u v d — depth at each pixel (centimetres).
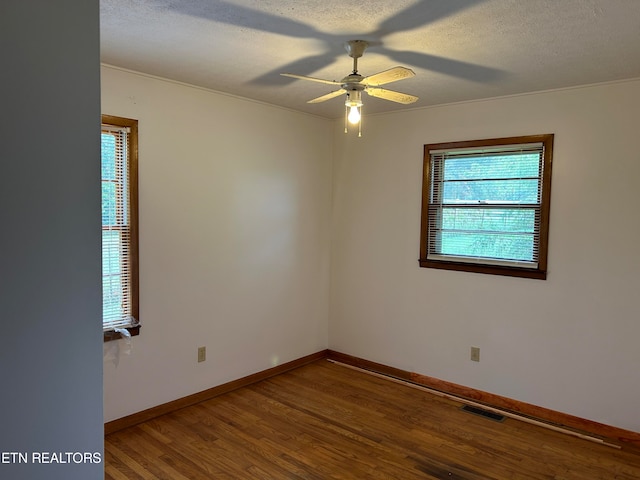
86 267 110
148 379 337
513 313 366
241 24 227
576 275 336
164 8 209
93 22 107
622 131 314
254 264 406
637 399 317
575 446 312
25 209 100
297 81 331
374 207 445
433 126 401
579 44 247
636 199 311
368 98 374
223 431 323
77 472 111
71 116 105
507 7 203
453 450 303
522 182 359
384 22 222
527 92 348
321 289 478
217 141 368
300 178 443
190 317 360
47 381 105
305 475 271
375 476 271
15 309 100
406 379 429
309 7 206
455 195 395
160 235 337
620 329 321
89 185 109
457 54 266
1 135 96
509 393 370
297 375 436
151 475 269
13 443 101
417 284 418
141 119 321
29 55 99
